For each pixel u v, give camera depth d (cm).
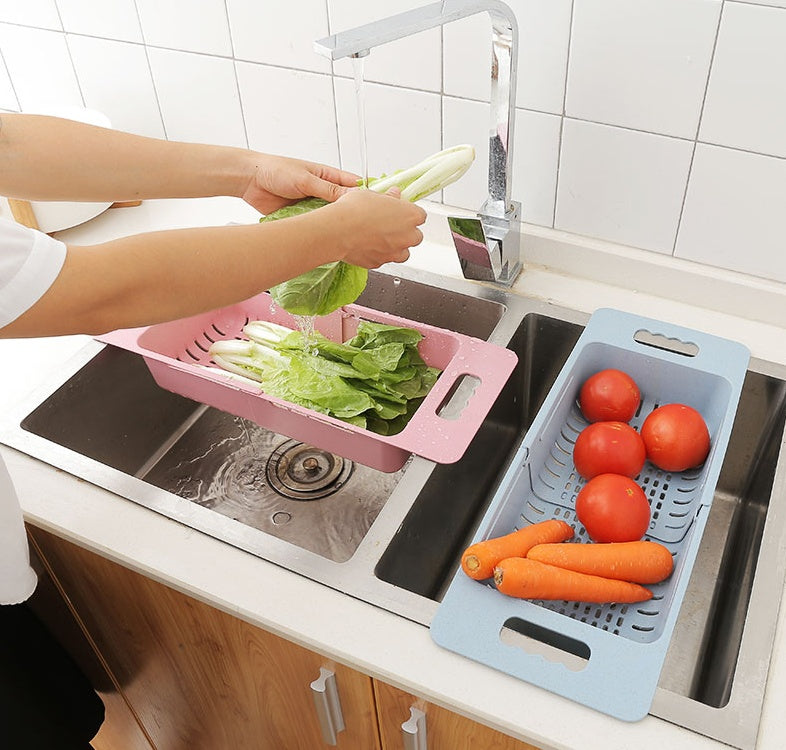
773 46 98
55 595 121
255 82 135
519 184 127
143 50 139
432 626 86
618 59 108
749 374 112
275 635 94
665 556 94
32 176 95
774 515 94
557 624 85
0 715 110
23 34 146
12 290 71
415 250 137
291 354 120
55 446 108
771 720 79
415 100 125
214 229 81
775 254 115
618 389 110
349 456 111
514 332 120
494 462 123
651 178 116
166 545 97
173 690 124
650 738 78
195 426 137
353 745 108
